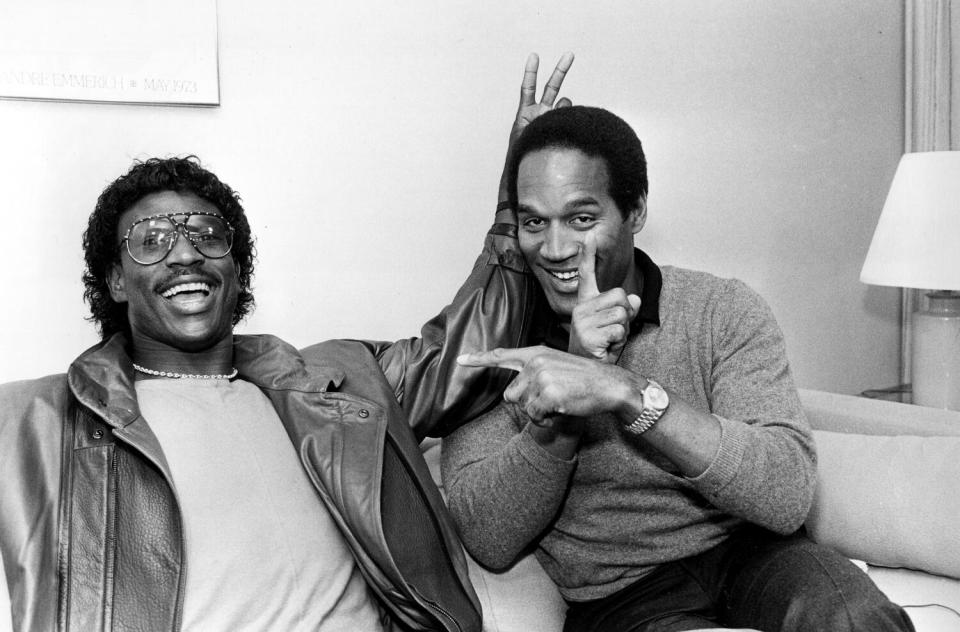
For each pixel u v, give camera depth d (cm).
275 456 135
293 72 185
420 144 199
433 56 199
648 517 142
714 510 141
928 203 215
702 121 237
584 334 128
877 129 271
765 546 134
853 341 273
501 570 149
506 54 207
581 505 146
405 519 138
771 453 126
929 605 147
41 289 168
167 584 117
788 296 258
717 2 235
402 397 156
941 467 162
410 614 135
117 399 126
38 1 162
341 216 193
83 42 165
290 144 186
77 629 112
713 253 244
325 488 135
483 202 208
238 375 150
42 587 112
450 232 204
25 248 166
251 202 183
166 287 136
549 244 141
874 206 272
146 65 170
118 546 118
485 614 142
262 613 121
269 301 187
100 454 123
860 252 271
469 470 147
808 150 256
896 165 277
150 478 122
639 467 141
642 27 225
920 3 268
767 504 126
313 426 139
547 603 147
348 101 191
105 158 170
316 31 187
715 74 237
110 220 140
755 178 247
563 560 149
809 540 135
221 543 122
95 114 169
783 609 121
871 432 188
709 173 240
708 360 145
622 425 130
